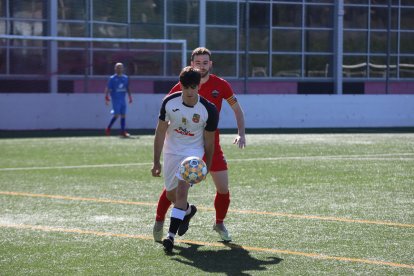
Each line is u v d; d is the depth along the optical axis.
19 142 62.28
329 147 58.47
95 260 21.41
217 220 24.03
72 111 77.56
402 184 37.31
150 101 79.06
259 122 81.31
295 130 77.88
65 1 87.88
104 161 48.09
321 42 101.31
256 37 98.88
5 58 78.81
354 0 102.69
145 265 20.81
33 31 86.56
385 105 85.06
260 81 99.19
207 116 22.33
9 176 40.78
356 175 40.91
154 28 93.12
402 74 105.19
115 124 78.75
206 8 96.31
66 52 81.38
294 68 100.62
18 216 28.56
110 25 90.38
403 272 19.91
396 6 103.81
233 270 20.23
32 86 80.12
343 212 29.28
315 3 100.44
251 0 98.00
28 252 22.44
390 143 62.34
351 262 21.05
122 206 30.91
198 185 37.00
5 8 85.12
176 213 22.33
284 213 29.09
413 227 26.22
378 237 24.45
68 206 30.91
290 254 22.09
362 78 103.75
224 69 97.81
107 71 83.38
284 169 43.66
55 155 51.81
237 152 54.28
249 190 35.25
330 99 83.44
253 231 25.55
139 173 42.00
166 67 86.44
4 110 75.31
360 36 103.31
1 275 19.78
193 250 22.73
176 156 22.66
